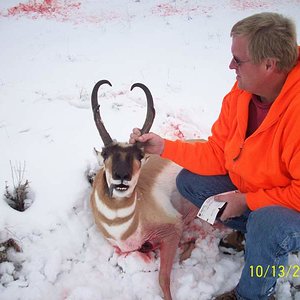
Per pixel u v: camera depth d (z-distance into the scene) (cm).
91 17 414
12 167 182
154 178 168
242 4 442
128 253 155
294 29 109
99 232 162
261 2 442
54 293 141
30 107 234
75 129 212
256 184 128
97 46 345
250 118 126
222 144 143
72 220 161
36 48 336
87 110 231
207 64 313
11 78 277
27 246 151
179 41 358
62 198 167
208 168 147
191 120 230
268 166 120
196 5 448
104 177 143
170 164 178
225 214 128
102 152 141
